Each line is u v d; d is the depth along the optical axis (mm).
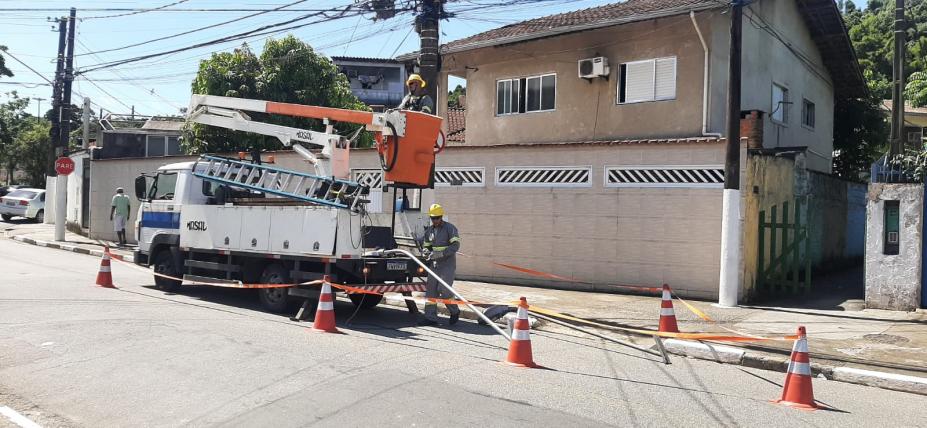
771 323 10438
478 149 15336
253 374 6840
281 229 10586
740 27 11695
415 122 10367
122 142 30375
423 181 10594
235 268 11359
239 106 12469
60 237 23250
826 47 20531
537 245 14570
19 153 49344
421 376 6883
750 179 12820
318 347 8203
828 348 8766
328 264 9914
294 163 18719
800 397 6461
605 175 13758
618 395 6535
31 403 5984
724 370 8023
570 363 7969
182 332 8797
